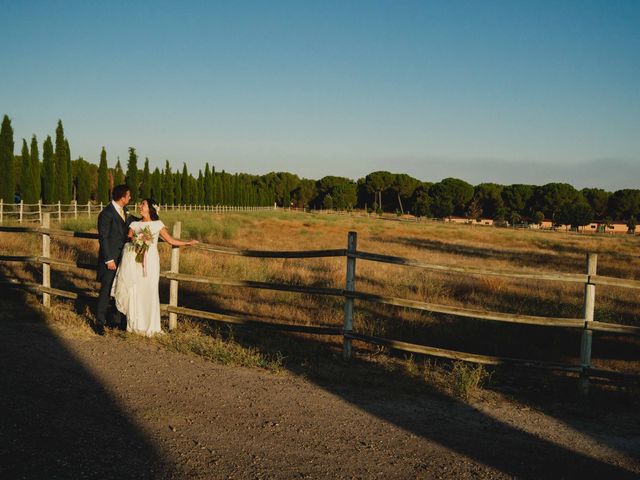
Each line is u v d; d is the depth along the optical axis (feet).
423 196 395.96
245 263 42.06
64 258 40.75
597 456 13.57
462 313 19.38
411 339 24.89
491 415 16.15
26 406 13.64
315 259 52.47
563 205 356.18
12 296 28.14
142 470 11.12
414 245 91.50
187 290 32.37
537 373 21.01
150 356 19.67
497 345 24.77
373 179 432.25
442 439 14.12
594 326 18.20
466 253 80.38
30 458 10.96
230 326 24.25
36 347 19.45
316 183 462.19
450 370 20.54
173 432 13.21
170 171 218.38
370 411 15.85
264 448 12.79
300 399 16.43
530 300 35.35
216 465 11.69
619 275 60.13
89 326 23.18
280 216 211.61
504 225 308.81
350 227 153.07
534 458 13.25
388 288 36.37
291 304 30.55
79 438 12.22
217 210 265.13
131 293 21.70
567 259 78.84
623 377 17.95
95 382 16.37
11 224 86.94
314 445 13.20
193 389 16.55
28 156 124.06
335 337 24.49
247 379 17.98
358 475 11.80
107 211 22.34
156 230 22.09
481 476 12.10
